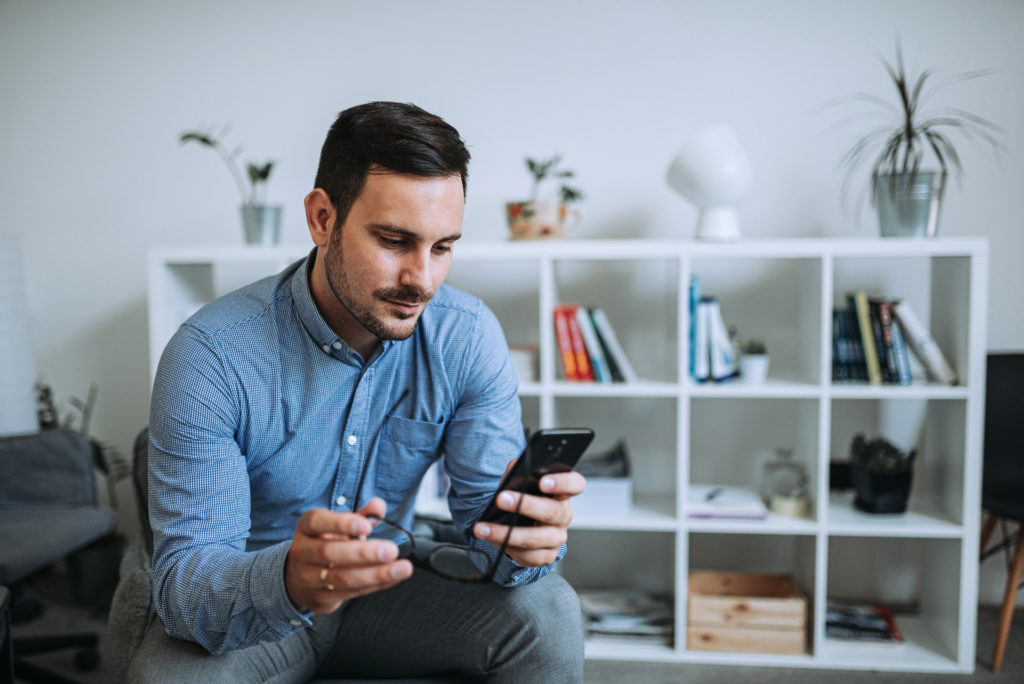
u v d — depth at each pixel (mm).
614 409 2445
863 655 2059
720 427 2416
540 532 1036
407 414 1242
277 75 2502
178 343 1100
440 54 2439
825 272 1984
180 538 1050
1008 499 2023
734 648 2082
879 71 2307
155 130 2561
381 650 1237
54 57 2580
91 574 2340
